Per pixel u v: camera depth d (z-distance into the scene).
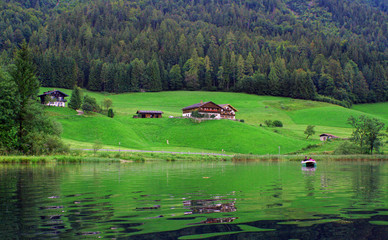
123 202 14.68
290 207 13.62
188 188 19.86
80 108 125.75
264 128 126.81
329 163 60.69
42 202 14.65
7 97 58.31
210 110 136.62
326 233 9.74
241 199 15.62
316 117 160.75
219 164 54.53
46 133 64.06
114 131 104.00
